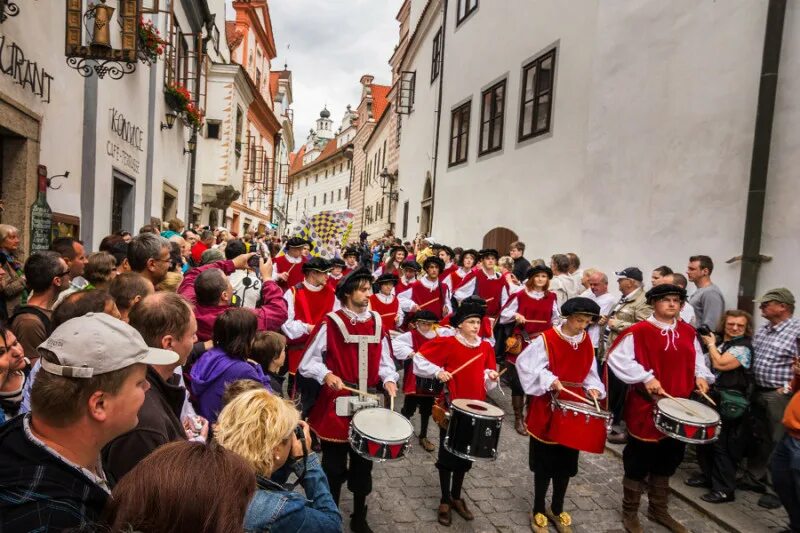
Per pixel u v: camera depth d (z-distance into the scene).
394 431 3.36
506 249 11.55
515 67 11.68
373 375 3.98
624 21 7.73
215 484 1.15
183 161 14.70
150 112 10.61
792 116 5.30
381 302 6.91
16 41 5.25
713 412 3.95
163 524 1.09
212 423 2.84
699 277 5.79
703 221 6.29
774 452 3.81
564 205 9.62
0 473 1.34
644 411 4.14
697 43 6.50
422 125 18.91
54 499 1.32
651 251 7.06
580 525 4.24
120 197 9.34
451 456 4.10
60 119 6.43
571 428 3.93
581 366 4.19
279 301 4.80
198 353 3.34
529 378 4.14
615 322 6.13
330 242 7.26
